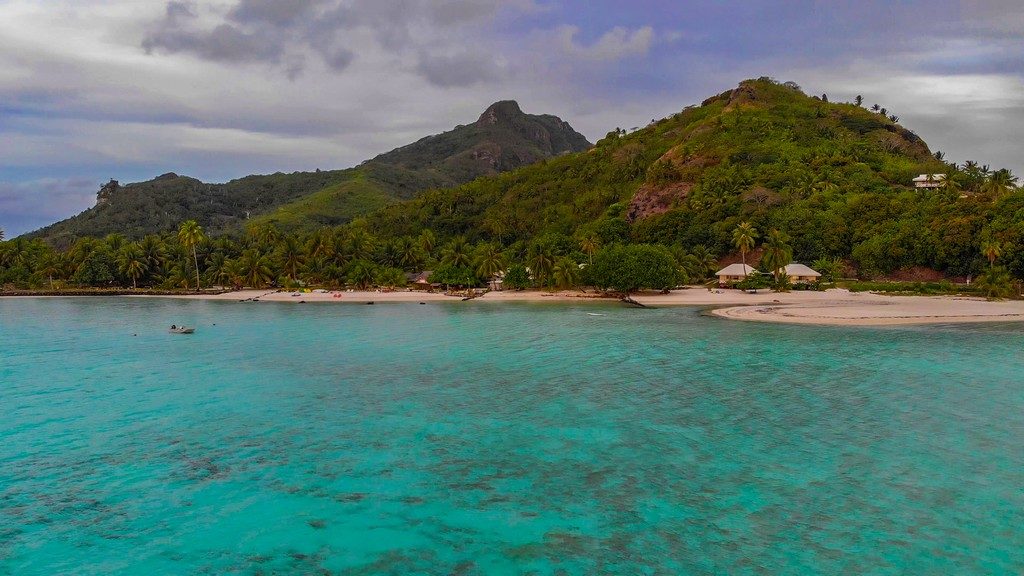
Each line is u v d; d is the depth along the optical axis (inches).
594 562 831.7
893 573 794.8
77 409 1595.7
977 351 2353.6
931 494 1016.9
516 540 892.6
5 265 7022.6
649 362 2174.0
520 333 3026.6
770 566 813.9
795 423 1408.7
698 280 6328.7
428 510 990.4
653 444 1274.6
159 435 1371.8
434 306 4825.3
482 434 1355.8
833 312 3732.8
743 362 2156.7
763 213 6894.7
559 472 1133.1
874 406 1545.3
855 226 6373.0
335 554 864.9
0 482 1115.3
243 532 929.5
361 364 2199.8
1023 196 5502.0
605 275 5231.3
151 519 972.6
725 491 1040.2
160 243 6973.4
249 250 7145.7
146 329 3348.9
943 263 5492.1
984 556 831.1
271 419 1489.9
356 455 1234.6
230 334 3110.2
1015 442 1261.1
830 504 985.5
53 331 3272.6
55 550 884.0
